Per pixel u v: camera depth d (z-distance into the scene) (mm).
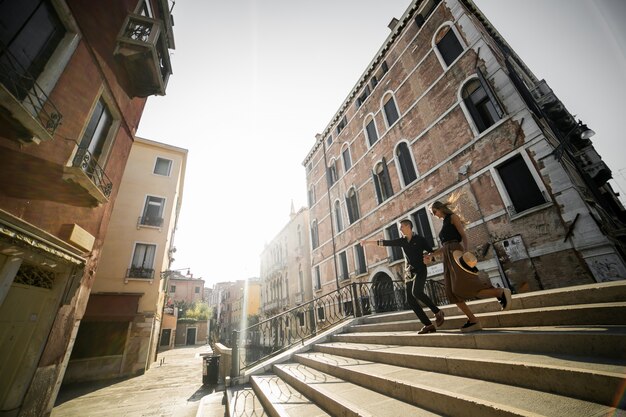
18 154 4004
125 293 14352
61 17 4809
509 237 7621
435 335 3600
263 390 4078
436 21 11250
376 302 9844
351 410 2346
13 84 3664
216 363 9852
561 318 2822
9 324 4281
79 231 5465
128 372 13297
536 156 7328
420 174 11039
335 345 5312
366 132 15281
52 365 5141
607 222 7543
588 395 1663
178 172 18938
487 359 2396
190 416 6320
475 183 8766
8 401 4281
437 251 3766
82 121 5375
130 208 16562
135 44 6574
